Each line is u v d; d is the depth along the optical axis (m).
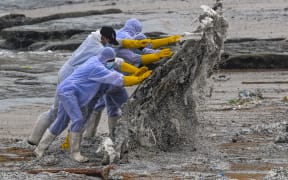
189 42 35.59
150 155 34.88
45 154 35.88
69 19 113.94
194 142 37.06
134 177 30.25
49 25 107.88
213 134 40.06
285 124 42.12
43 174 30.98
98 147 36.62
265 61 74.69
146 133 35.19
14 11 147.38
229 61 74.62
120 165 32.75
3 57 91.62
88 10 127.88
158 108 35.53
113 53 34.34
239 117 46.22
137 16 117.56
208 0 145.50
